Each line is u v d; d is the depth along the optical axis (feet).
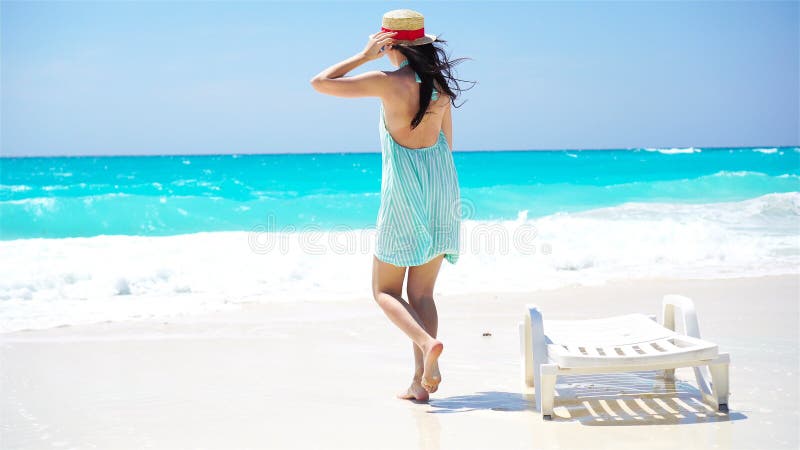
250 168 126.52
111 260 31.04
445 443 10.66
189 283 26.78
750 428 10.94
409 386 14.11
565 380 14.12
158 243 35.45
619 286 26.25
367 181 85.35
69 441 11.07
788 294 23.98
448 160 12.46
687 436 10.63
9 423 11.98
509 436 10.86
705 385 12.45
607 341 12.59
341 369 15.57
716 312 21.06
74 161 193.77
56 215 53.47
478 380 14.48
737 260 32.14
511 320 20.71
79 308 23.15
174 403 13.04
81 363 16.17
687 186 70.59
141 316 21.86
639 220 46.42
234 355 16.89
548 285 26.58
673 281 27.09
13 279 26.17
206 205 58.08
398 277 12.42
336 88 11.31
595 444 10.38
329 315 21.95
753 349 16.39
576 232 37.86
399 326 11.93
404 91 11.71
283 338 18.76
